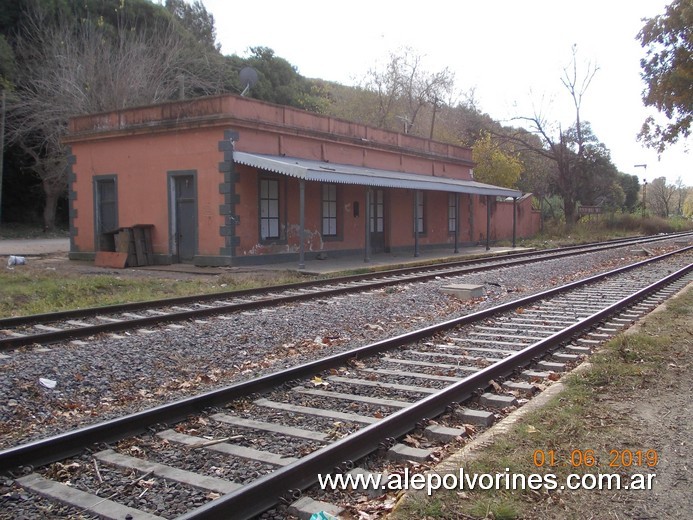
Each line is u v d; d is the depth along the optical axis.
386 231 26.20
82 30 34.69
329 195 22.81
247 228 19.00
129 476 4.42
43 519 3.81
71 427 5.60
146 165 20.20
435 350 8.40
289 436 5.20
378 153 25.39
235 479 4.36
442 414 5.68
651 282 15.72
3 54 33.03
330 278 16.06
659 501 3.85
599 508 3.75
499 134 45.97
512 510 3.65
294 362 7.87
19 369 7.04
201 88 39.66
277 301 12.13
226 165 18.25
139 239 19.62
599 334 9.23
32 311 11.40
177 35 39.28
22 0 35.00
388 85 47.12
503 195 29.88
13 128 33.91
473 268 19.06
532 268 19.73
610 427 5.08
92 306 11.89
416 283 15.77
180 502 4.00
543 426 5.05
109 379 6.97
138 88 33.69
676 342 8.23
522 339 8.93
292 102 49.25
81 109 32.50
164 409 5.42
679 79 15.20
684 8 14.55
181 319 10.38
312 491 4.12
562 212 53.56
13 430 5.51
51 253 24.45
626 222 53.16
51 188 35.91
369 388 6.59
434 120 49.12
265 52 51.50
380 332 9.88
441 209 30.42
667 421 5.23
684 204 112.38
